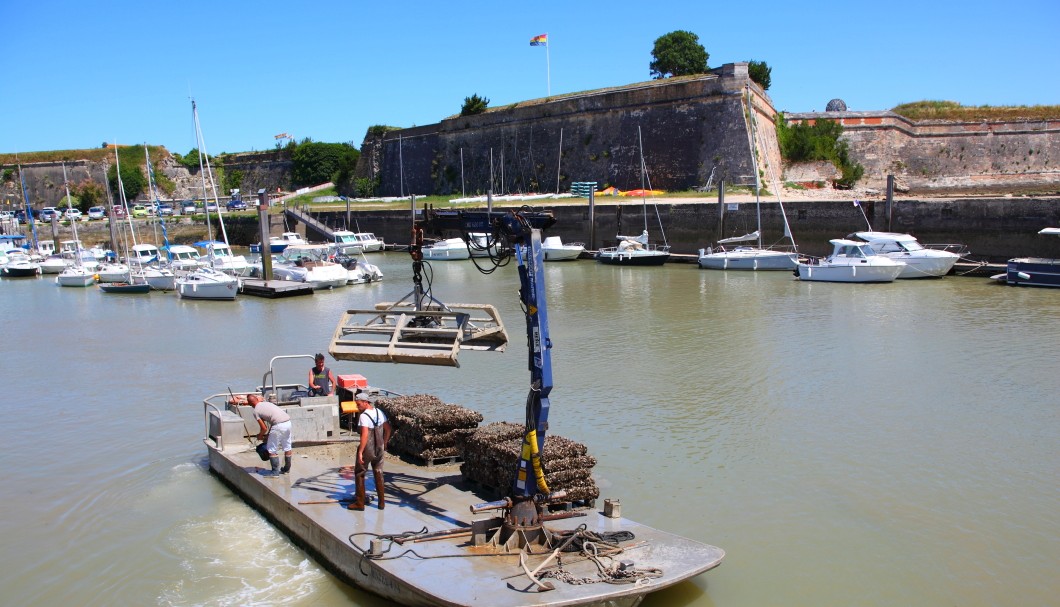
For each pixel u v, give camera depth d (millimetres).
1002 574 8930
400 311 10500
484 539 8273
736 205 44688
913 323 24422
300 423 12266
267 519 10391
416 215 62062
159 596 8516
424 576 7477
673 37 74938
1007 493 11180
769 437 13688
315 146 92812
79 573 9172
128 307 34406
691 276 39125
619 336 23281
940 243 38094
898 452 12867
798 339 22219
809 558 9320
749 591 8562
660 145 58219
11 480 12352
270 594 8414
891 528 10117
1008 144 57906
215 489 11680
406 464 11180
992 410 15062
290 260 47688
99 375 20078
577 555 7949
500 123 68500
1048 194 41438
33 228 68000
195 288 36031
